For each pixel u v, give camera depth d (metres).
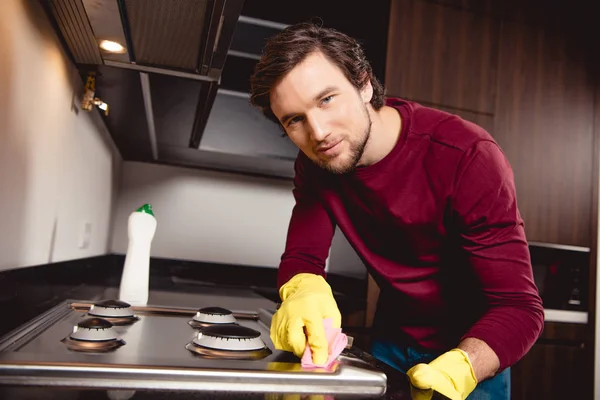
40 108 0.92
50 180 1.05
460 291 1.03
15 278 0.78
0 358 0.50
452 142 0.91
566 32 2.15
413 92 1.93
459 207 0.90
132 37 0.89
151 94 1.25
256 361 0.59
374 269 1.08
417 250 1.02
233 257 2.35
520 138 2.04
